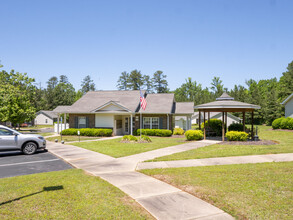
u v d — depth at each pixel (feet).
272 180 21.44
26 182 21.76
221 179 22.02
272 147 43.16
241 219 14.23
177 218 14.34
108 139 66.18
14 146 39.42
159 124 79.66
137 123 83.10
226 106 53.21
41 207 15.85
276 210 15.30
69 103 241.55
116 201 16.98
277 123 92.63
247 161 30.96
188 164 29.63
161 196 18.12
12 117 93.15
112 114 79.41
